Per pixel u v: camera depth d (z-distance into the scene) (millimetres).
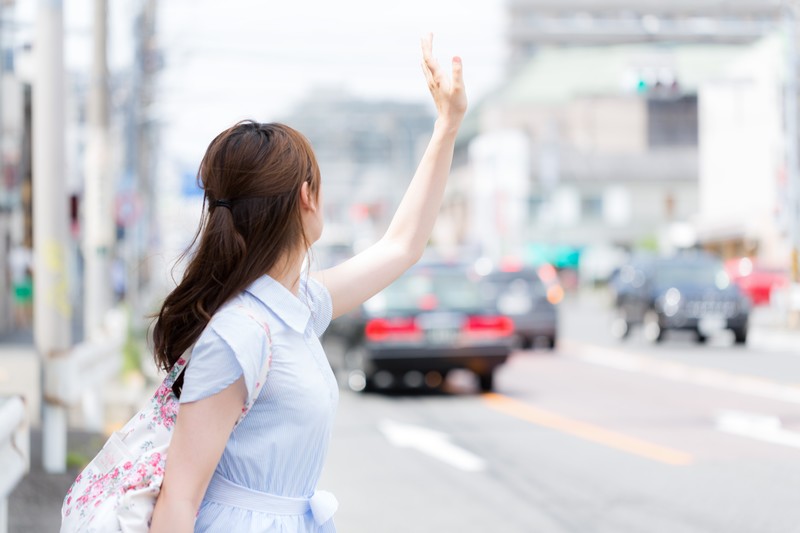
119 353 20078
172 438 3578
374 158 176625
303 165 3891
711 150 88812
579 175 121312
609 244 121438
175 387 3758
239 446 3684
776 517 12477
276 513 3740
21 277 48156
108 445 3752
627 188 121875
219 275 3744
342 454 17562
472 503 13547
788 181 46875
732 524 12188
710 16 126188
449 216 154250
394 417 22141
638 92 46156
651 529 11992
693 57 118938
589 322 59062
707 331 39094
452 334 25359
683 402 23422
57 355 14711
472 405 24000
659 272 40781
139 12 41906
